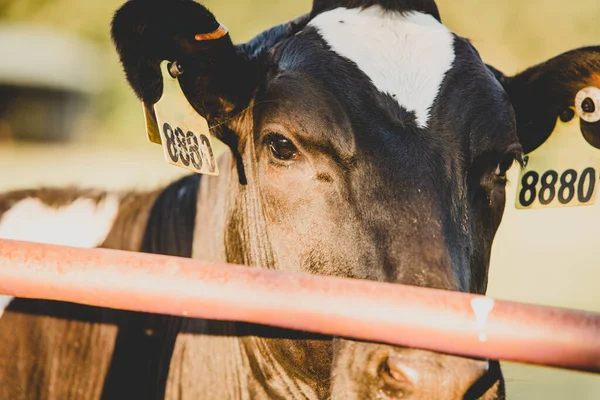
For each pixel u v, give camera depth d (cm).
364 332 255
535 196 453
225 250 416
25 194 516
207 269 267
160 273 269
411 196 320
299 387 388
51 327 454
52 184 526
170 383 425
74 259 276
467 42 387
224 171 436
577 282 1320
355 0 394
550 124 442
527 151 452
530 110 439
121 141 2297
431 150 335
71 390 443
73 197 509
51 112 2448
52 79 2439
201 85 374
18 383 446
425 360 278
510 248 1572
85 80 2492
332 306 255
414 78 356
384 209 322
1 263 279
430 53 367
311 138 345
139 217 484
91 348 447
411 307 251
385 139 335
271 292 259
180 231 457
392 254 311
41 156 1720
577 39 2062
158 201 484
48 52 2530
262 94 376
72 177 1289
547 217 1906
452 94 354
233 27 2178
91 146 2162
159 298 268
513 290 1247
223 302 263
